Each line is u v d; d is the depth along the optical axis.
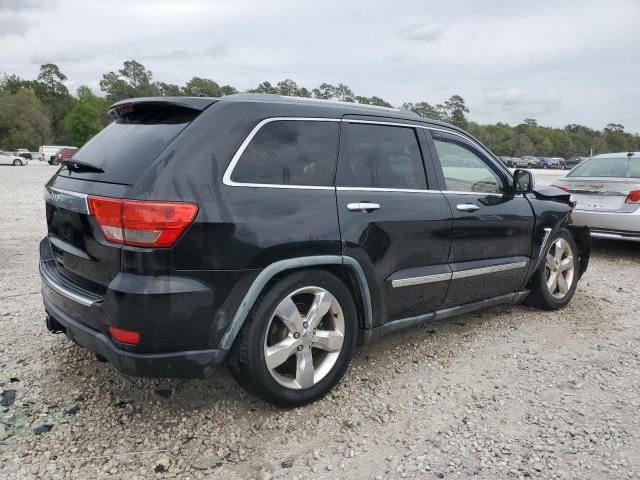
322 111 3.38
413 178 3.81
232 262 2.78
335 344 3.30
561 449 2.89
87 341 2.87
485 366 3.92
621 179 7.68
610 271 7.09
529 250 4.75
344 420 3.13
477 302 4.40
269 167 3.03
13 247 7.54
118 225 2.62
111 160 2.94
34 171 31.94
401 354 4.09
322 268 3.22
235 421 3.09
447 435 3.01
